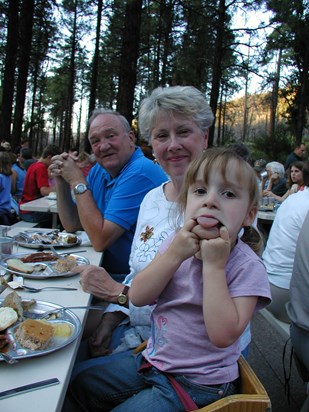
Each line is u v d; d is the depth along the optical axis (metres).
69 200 2.79
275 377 2.64
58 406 0.88
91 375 1.46
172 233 1.58
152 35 19.48
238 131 52.50
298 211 2.23
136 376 1.40
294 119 21.91
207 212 1.14
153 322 1.33
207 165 1.20
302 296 1.78
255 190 1.22
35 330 1.12
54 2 15.88
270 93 21.56
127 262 2.40
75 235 2.65
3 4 14.23
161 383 1.22
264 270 1.20
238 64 16.47
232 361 1.21
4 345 1.08
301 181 5.54
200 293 1.21
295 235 2.20
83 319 1.36
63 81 34.72
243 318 1.09
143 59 23.33
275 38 15.64
